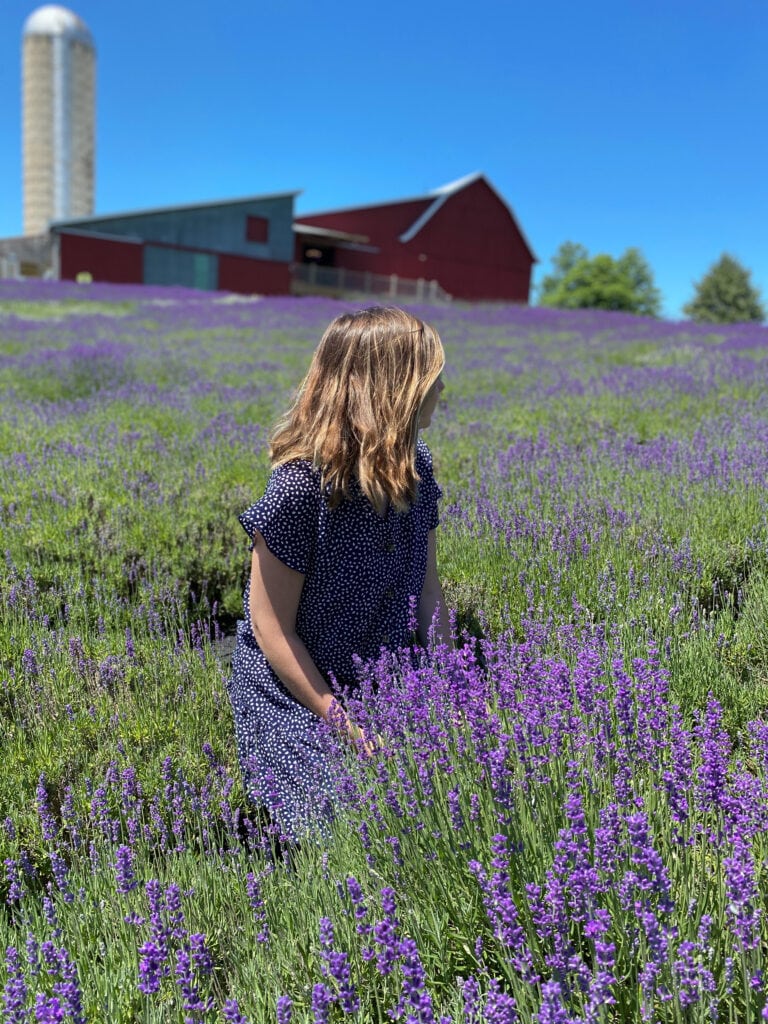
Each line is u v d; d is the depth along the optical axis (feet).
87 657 11.06
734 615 12.03
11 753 9.18
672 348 50.88
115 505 16.42
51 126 349.82
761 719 8.63
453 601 12.17
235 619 15.01
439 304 128.16
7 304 85.76
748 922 4.82
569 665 9.05
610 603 11.02
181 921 6.03
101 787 8.20
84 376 34.55
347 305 102.17
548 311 106.52
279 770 8.59
